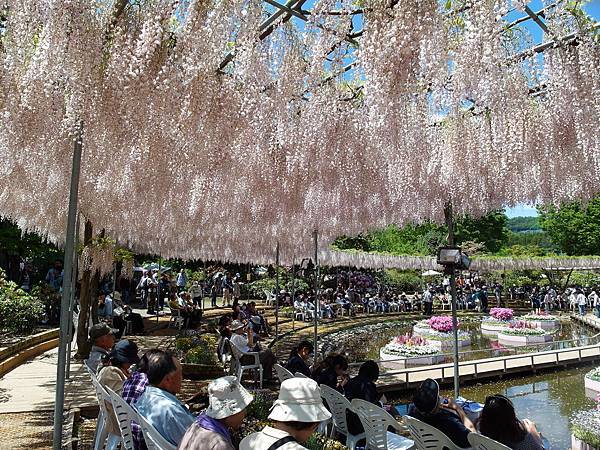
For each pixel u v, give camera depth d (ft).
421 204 23.97
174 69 9.67
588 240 122.93
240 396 7.76
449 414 11.51
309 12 9.18
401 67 8.54
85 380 23.99
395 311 87.51
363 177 17.81
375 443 12.91
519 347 41.24
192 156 12.85
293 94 11.09
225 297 77.15
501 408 10.71
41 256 51.08
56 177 18.72
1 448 14.28
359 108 13.80
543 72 10.78
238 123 11.13
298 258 60.29
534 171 19.38
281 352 42.93
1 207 25.41
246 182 19.34
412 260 75.56
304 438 6.87
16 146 12.00
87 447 14.71
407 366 38.60
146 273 67.15
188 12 9.02
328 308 74.13
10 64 9.65
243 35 9.36
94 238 30.81
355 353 46.50
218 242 49.06
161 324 52.01
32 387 22.29
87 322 30.60
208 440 7.15
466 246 103.71
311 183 19.08
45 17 8.81
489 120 16.57
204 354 29.27
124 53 9.39
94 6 9.16
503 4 8.09
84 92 9.51
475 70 8.82
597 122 10.90
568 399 29.89
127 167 16.69
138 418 9.08
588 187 19.29
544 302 98.94
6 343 29.73
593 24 10.07
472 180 19.94
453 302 21.16
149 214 28.12
